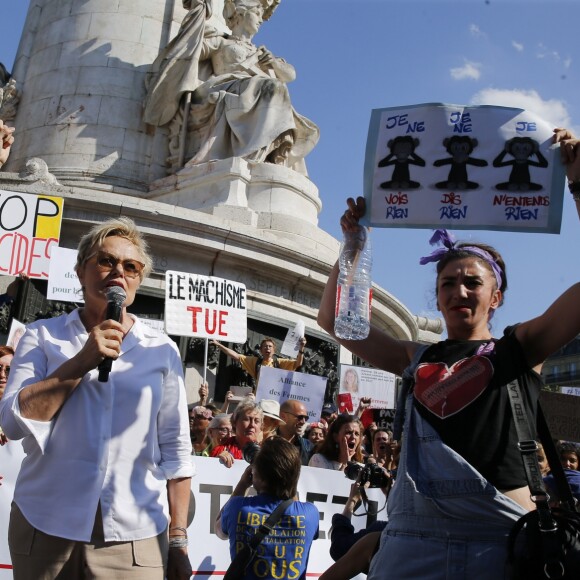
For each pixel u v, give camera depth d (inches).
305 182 603.8
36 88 700.0
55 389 120.7
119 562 123.3
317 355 536.7
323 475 266.1
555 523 100.6
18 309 469.7
